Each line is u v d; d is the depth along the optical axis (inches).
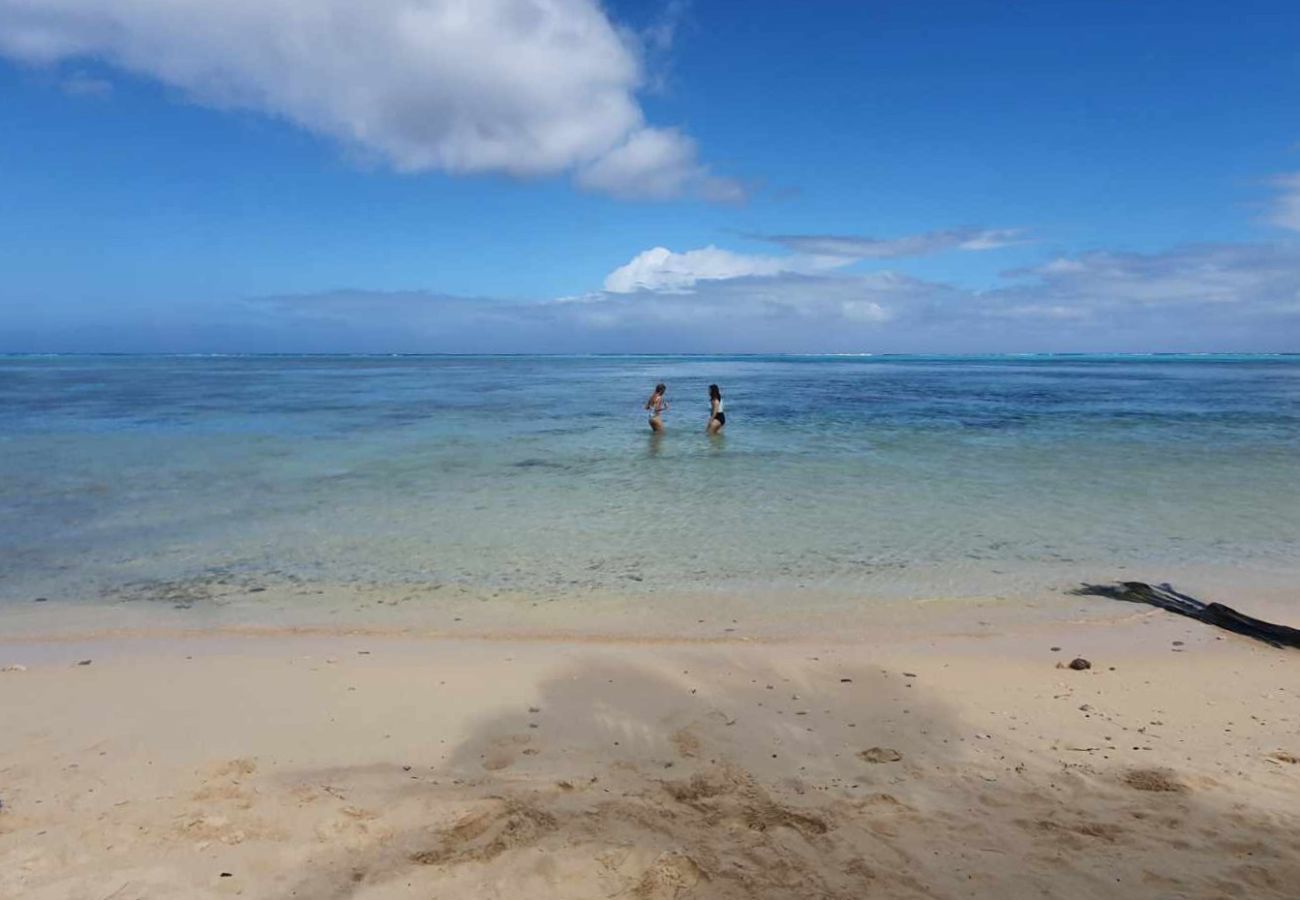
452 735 212.2
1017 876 148.6
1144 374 2950.3
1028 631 300.8
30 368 3341.5
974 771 193.2
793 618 315.3
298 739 208.5
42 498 549.6
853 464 700.0
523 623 309.4
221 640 291.4
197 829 161.5
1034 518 485.1
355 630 302.0
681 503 533.3
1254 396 1630.2
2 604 331.0
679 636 295.6
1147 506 519.2
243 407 1338.6
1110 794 181.0
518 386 2110.0
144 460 725.3
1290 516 488.1
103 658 272.4
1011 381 2399.1
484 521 481.1
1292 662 269.6
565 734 213.5
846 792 182.1
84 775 186.2
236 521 480.7
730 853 155.5
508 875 147.3
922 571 377.4
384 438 901.8
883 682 251.3
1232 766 194.9
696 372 3326.8
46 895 139.6
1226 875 148.6
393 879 145.9
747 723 221.3
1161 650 281.1
